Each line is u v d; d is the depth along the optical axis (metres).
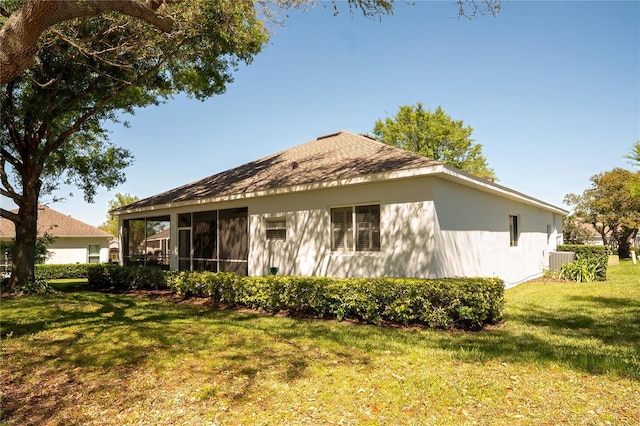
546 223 17.48
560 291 11.12
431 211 7.97
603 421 3.33
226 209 12.42
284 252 10.66
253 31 10.91
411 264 8.18
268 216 11.10
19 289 11.77
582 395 3.85
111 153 14.75
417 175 7.86
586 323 7.16
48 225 24.58
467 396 3.86
